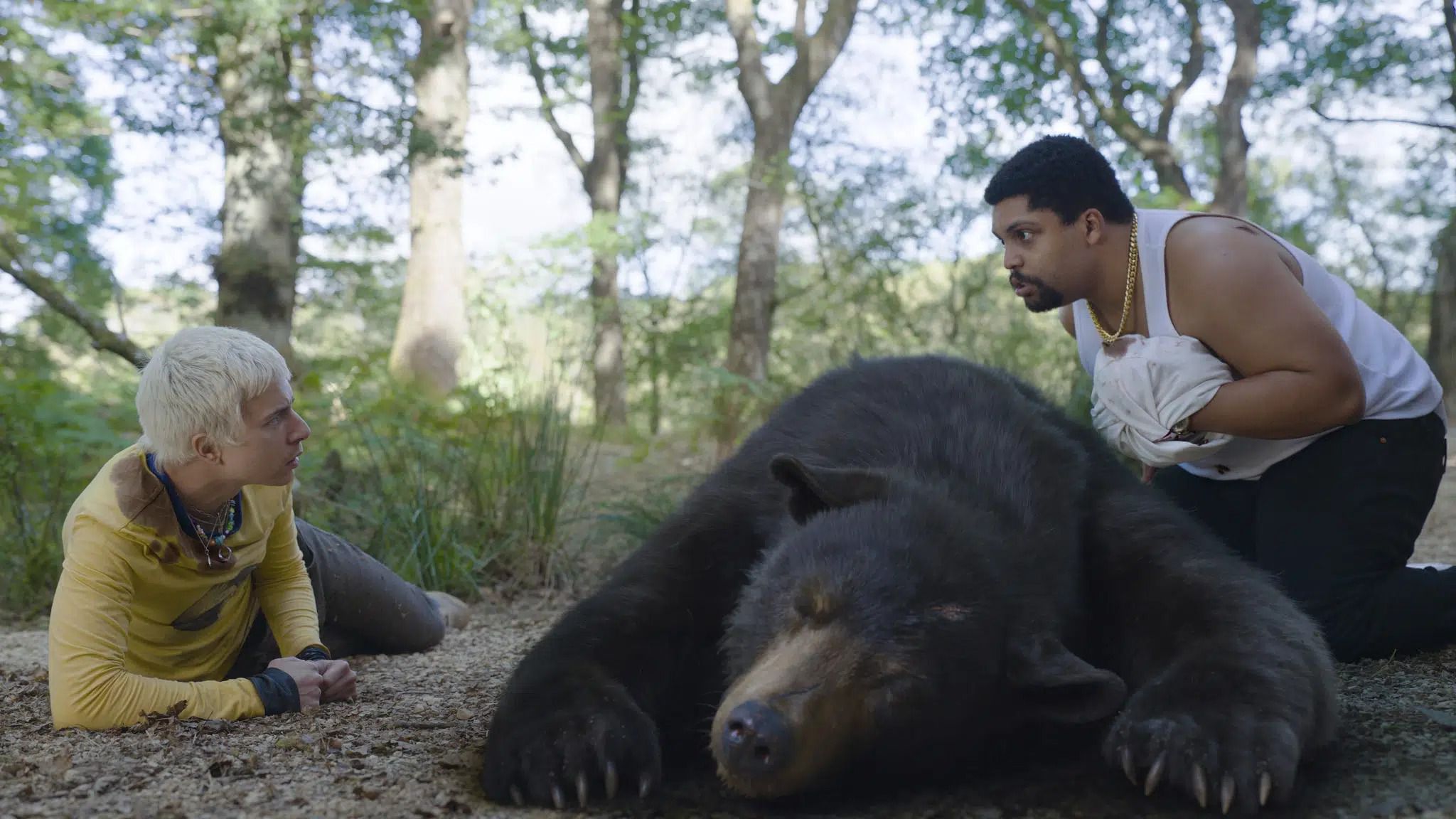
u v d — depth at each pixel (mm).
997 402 3150
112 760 2609
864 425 3104
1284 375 3479
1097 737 2754
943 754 2406
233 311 10438
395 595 4250
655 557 3035
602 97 22172
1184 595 2721
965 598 2355
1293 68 18406
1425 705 3084
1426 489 3881
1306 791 2371
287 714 3121
